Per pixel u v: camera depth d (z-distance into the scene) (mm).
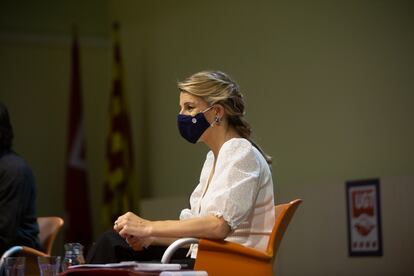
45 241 9562
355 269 11680
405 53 11445
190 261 6367
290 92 13781
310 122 13281
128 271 5035
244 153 6121
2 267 6246
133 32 19359
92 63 20188
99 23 20406
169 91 17734
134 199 17672
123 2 19828
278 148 14062
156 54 18297
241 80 15227
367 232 11500
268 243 5969
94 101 20125
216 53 16062
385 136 11750
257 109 14695
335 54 12766
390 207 11156
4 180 9039
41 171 19422
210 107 6309
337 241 12016
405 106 11414
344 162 12500
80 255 6699
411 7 11375
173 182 17406
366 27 12180
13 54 19469
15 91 19391
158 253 6965
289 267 12922
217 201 5898
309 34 13383
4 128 9297
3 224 8875
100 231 19750
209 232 5789
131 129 19219
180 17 17391
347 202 11875
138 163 18891
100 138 20094
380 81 11875
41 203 19312
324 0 13055
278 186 13328
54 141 19594
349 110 12430
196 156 16453
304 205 12680
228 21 15688
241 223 6145
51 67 19750
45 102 19609
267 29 14469
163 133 17906
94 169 19969
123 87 18000
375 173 11898
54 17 19938
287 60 13891
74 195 17844
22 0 19672
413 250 10781
